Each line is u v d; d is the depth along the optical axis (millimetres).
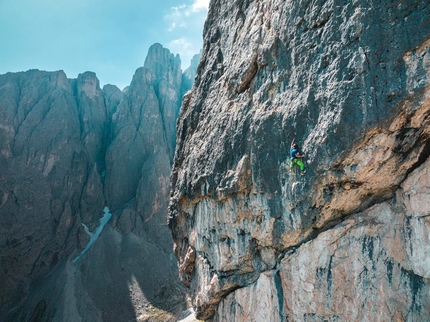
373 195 13641
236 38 20062
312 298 15008
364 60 11258
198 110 23797
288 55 14805
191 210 24266
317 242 14820
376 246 13258
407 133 11320
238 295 19297
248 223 17781
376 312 13016
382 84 10898
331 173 12758
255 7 18500
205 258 22594
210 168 19891
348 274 13891
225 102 19547
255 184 16141
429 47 9938
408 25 10320
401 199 12703
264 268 17750
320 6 13094
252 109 16766
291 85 14508
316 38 13281
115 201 83312
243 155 17062
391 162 12055
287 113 14375
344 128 11734
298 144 13820
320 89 12828
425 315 11648
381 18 10930
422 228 11727
